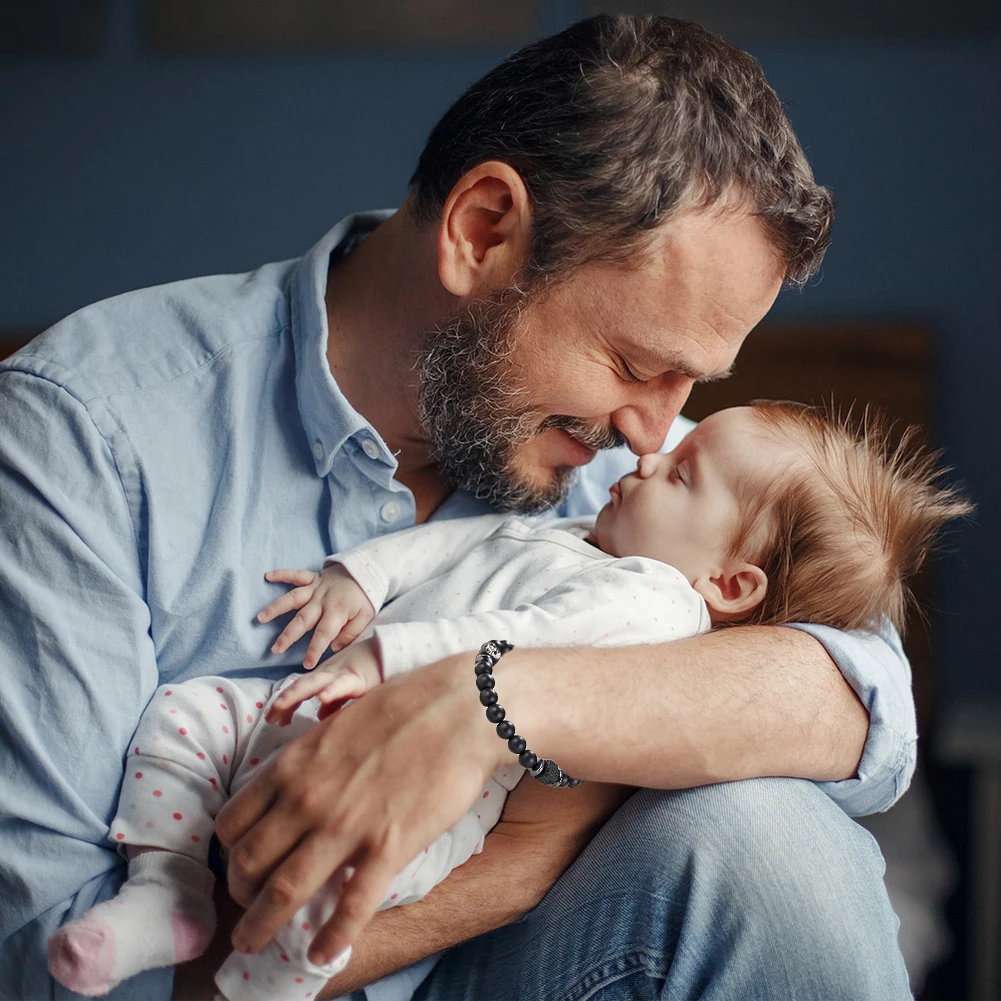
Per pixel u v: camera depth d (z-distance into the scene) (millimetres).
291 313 1485
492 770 1171
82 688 1275
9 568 1284
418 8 3369
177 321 1461
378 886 1104
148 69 3371
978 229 3387
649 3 3354
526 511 1532
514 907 1341
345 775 1132
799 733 1301
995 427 3406
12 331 3416
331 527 1476
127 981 1231
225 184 3412
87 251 3412
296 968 1143
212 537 1390
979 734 2889
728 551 1493
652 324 1313
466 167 1392
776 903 1224
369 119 3408
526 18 3369
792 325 3352
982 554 3400
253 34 3371
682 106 1295
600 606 1338
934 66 3355
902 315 3410
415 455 1537
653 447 1441
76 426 1335
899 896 2604
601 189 1278
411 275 1444
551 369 1364
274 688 1352
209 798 1264
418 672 1196
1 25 3330
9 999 1260
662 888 1263
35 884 1244
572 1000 1312
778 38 3355
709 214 1280
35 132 3373
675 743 1237
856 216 3398
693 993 1260
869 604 1480
